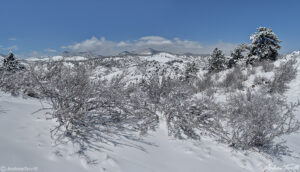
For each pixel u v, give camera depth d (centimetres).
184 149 316
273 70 955
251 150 336
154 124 398
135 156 261
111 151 256
